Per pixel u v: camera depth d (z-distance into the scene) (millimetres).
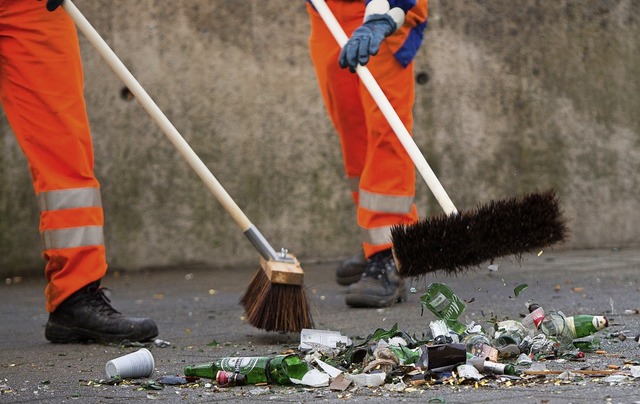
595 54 13172
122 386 4773
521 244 4805
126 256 12227
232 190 12430
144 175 12258
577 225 13148
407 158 8047
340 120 8797
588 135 13164
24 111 6582
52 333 6816
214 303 9219
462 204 12898
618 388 4113
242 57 12430
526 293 8562
